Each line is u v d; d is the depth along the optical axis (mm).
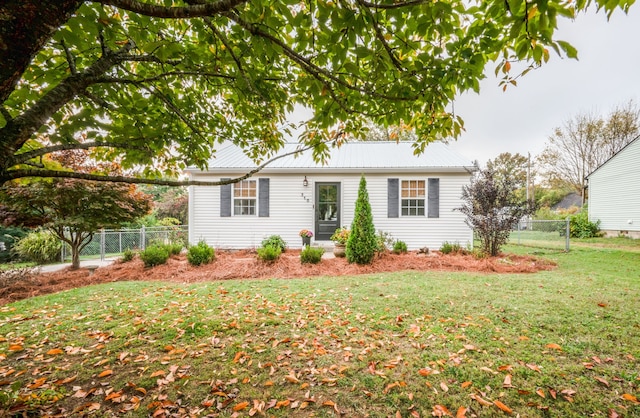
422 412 1869
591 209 15836
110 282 5590
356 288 4758
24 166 2062
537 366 2322
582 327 3059
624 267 6773
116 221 6637
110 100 2275
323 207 9820
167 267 6465
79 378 2219
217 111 3201
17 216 5652
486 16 1583
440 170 9250
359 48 1530
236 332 3027
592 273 5934
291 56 1665
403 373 2273
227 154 10891
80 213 6133
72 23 1430
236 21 1454
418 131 2785
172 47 1783
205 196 9688
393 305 3850
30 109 1156
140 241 9555
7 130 1056
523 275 5758
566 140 23016
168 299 4234
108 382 2170
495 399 1975
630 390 2041
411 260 7051
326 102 2223
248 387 2121
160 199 18359
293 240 9719
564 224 9883
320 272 6215
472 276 5609
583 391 2033
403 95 1990
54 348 2701
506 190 7680
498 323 3213
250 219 9727
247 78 2135
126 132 2289
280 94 2539
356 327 3156
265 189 9719
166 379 2189
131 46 1823
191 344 2766
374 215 9578
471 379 2184
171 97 2582
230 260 7285
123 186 6645
